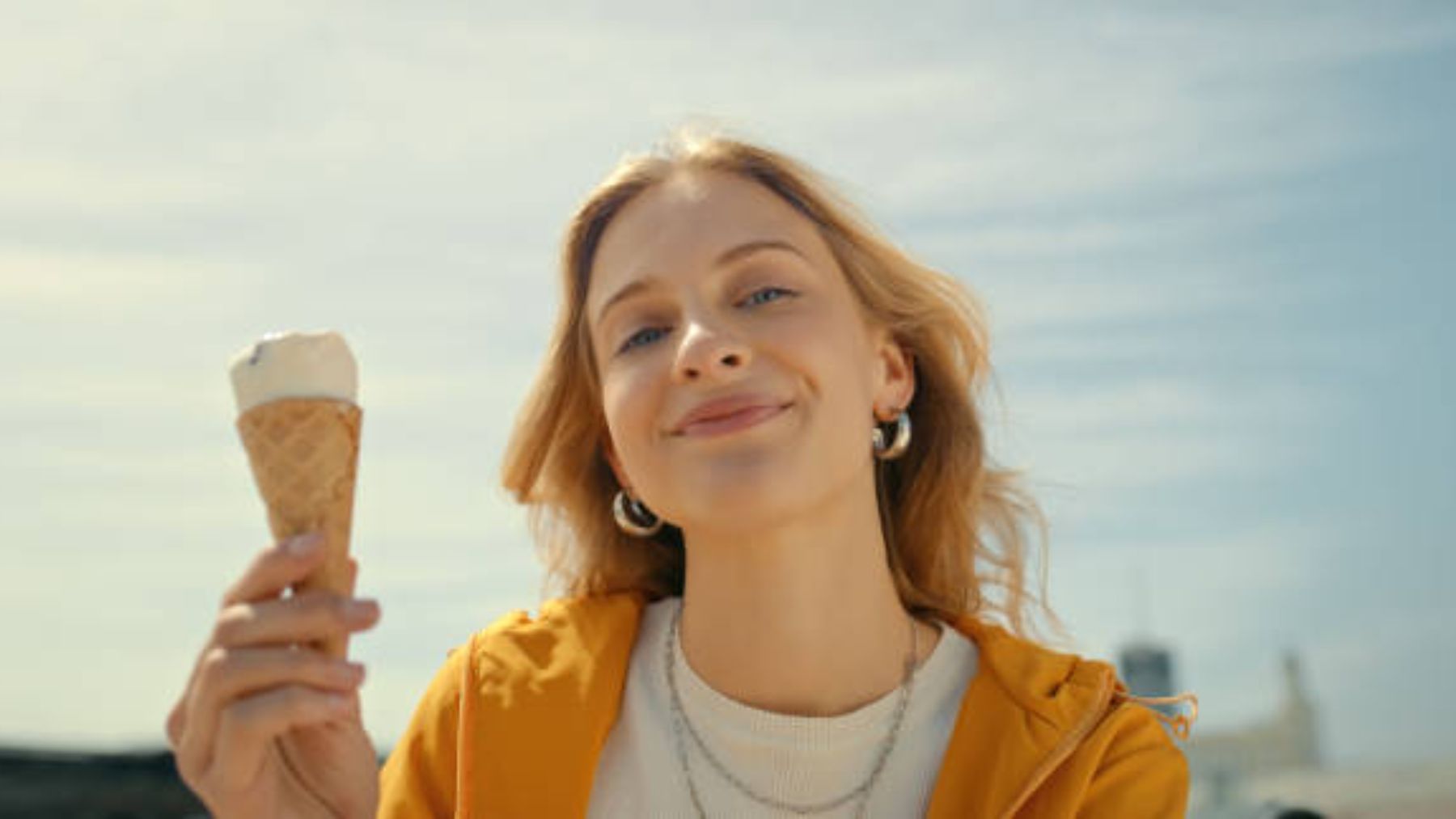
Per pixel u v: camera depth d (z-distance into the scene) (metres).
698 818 2.13
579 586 2.70
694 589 2.18
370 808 1.66
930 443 2.63
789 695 2.13
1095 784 2.07
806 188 2.36
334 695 1.48
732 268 2.16
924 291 2.52
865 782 2.12
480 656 2.32
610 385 2.18
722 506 1.99
